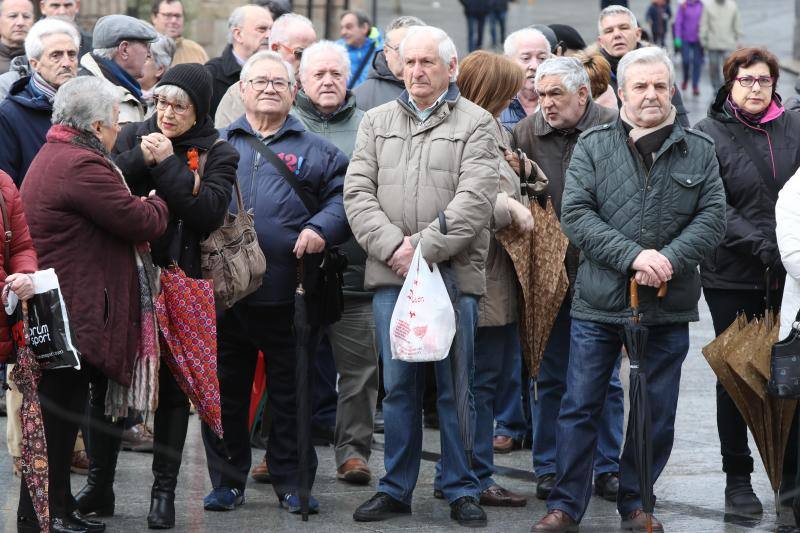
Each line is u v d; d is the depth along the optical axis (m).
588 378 17.59
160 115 17.55
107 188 16.41
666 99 17.17
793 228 17.39
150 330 16.97
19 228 16.27
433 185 17.80
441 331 17.38
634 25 27.48
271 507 18.84
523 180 19.58
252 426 19.83
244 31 26.23
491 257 19.08
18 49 25.80
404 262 17.58
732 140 19.08
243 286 17.88
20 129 19.86
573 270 19.66
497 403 22.33
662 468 17.78
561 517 17.58
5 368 19.03
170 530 17.61
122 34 22.23
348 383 20.12
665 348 17.58
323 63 21.06
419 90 17.86
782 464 18.39
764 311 19.09
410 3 90.56
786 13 95.44
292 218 18.69
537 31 23.05
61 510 16.94
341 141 21.36
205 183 17.44
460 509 17.98
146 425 21.23
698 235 17.06
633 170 17.30
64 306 15.93
